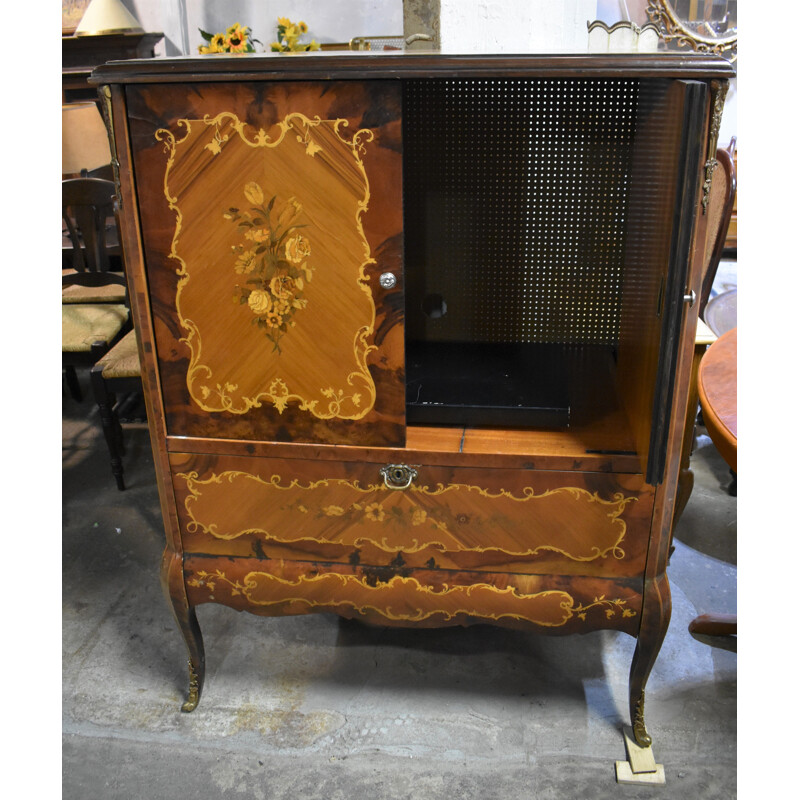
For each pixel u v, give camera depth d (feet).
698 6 12.60
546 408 4.41
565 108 4.82
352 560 4.62
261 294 4.02
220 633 6.08
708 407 4.50
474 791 4.69
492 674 5.61
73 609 6.44
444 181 5.16
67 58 11.41
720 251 8.16
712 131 3.32
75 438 9.50
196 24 12.91
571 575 4.46
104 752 5.03
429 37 5.05
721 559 6.91
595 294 5.35
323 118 3.62
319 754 4.99
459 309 5.55
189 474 4.53
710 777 4.76
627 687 5.47
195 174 3.81
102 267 8.82
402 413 4.17
